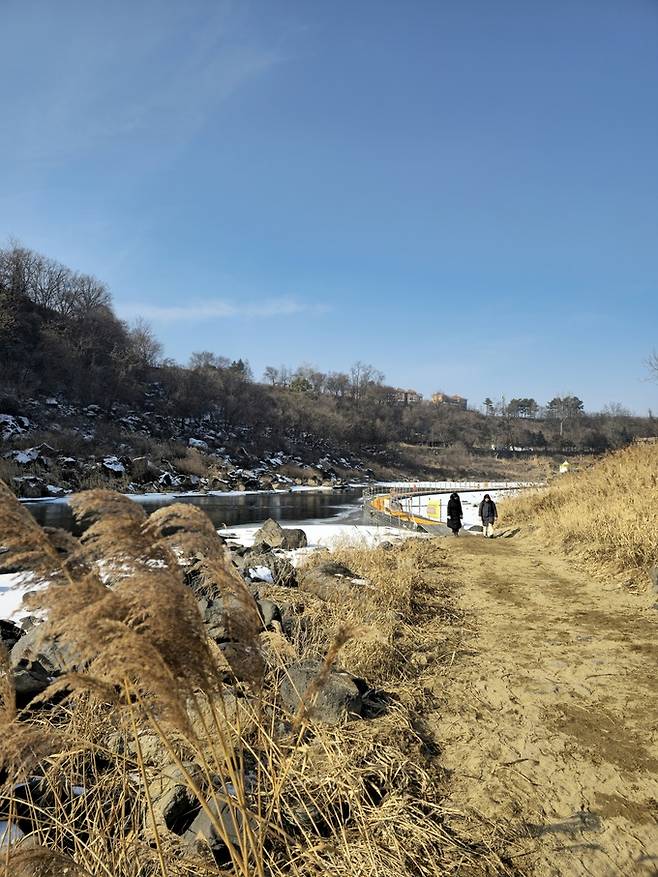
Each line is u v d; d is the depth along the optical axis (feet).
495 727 16.57
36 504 106.01
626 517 41.06
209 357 353.92
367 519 88.79
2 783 10.93
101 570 7.49
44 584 7.42
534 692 19.10
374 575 33.50
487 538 61.41
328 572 32.14
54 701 14.96
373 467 301.84
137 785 11.37
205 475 189.26
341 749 13.32
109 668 6.70
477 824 11.92
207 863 9.25
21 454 136.56
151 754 12.42
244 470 221.66
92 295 271.49
